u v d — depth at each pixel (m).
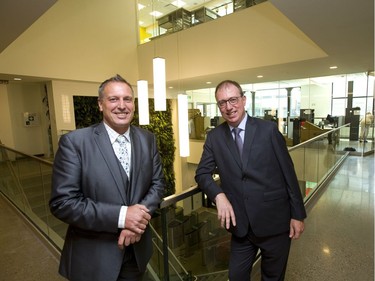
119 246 1.03
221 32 5.27
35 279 2.08
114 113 1.08
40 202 2.82
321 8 2.03
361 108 7.76
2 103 6.31
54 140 5.83
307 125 6.53
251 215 1.28
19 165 3.35
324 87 9.48
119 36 6.57
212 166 1.42
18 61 4.88
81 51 5.83
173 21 6.25
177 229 1.42
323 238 2.52
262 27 4.70
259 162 1.26
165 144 7.93
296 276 1.96
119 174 1.06
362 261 2.13
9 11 2.08
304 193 3.47
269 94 10.38
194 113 8.68
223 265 1.84
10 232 2.92
